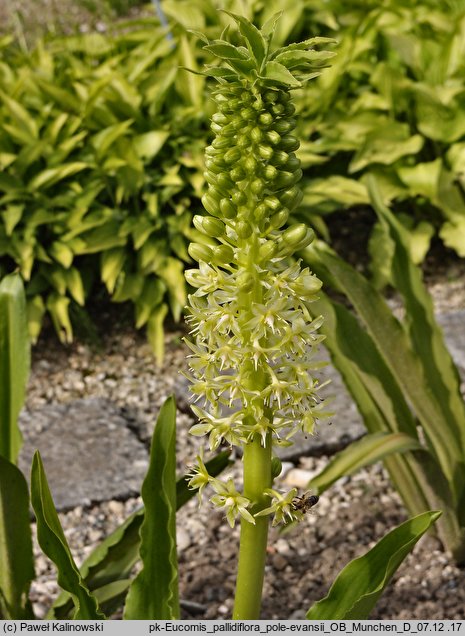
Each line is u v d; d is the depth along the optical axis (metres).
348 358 1.50
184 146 2.41
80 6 3.78
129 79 2.59
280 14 1.03
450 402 1.54
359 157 2.47
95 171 2.40
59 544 1.15
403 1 2.98
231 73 1.03
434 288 2.46
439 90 2.52
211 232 1.07
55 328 2.34
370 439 1.47
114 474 1.80
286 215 1.05
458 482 1.54
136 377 2.19
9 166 2.37
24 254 2.21
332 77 2.62
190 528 1.69
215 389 1.08
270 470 1.10
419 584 1.56
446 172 2.49
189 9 2.90
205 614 1.53
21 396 1.39
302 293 1.06
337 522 1.69
